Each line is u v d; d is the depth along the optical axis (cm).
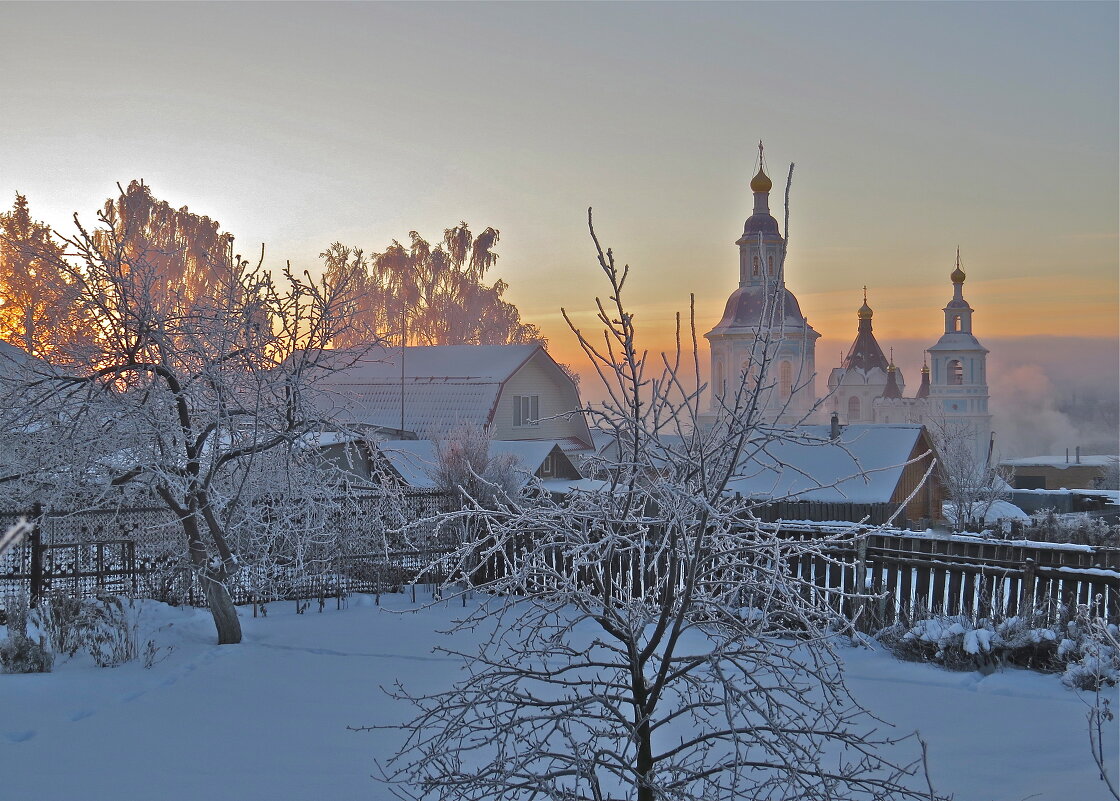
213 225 6022
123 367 1230
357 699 1039
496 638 1263
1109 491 5116
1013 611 1214
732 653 577
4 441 1248
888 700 1004
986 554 1277
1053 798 726
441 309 7875
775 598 592
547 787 537
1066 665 1079
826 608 596
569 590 578
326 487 1397
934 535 1411
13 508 1403
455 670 1136
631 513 583
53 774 828
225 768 836
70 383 1235
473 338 7900
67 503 1369
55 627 1264
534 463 3312
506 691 567
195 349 1250
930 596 1259
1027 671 1107
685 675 578
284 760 853
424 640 1288
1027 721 927
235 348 1298
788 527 1327
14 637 1177
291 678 1125
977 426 12062
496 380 4712
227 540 1371
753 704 536
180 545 1499
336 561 1616
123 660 1205
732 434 543
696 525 566
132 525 1513
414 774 573
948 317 12394
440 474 2142
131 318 1243
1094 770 784
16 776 824
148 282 1243
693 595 588
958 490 3953
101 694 1066
